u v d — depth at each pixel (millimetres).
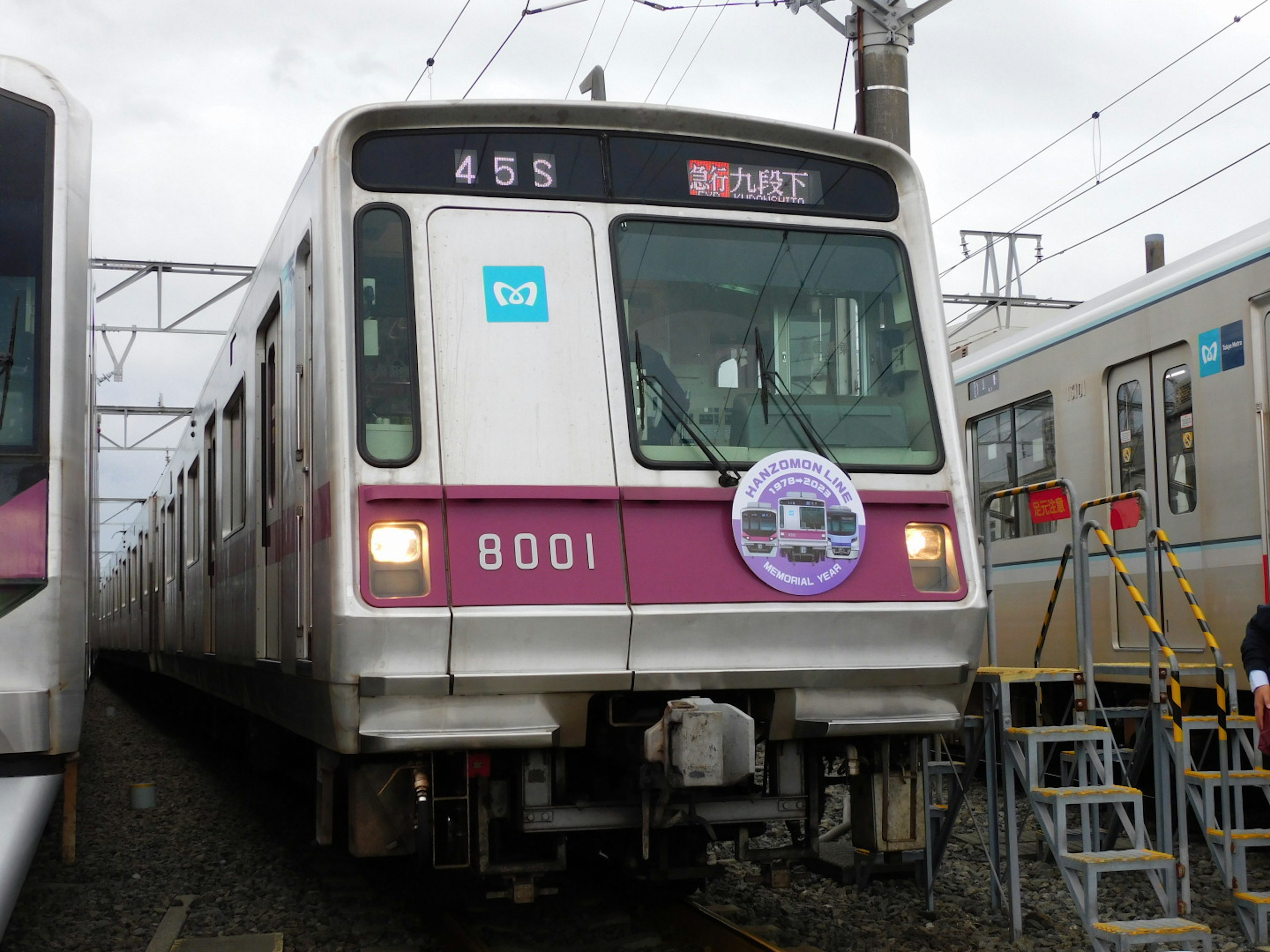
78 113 4852
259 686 6648
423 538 4484
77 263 4766
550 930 5254
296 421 5312
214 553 8984
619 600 4598
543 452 4688
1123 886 6148
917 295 5371
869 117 10523
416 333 4676
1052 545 9289
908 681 4918
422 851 4605
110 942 5414
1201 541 7695
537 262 4875
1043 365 9477
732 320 5078
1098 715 5570
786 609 4746
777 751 5031
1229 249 7562
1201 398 7719
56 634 4484
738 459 4926
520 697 4496
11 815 4254
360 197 4766
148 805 9148
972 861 6672
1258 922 5086
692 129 5180
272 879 6527
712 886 6062
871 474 5043
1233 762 5812
